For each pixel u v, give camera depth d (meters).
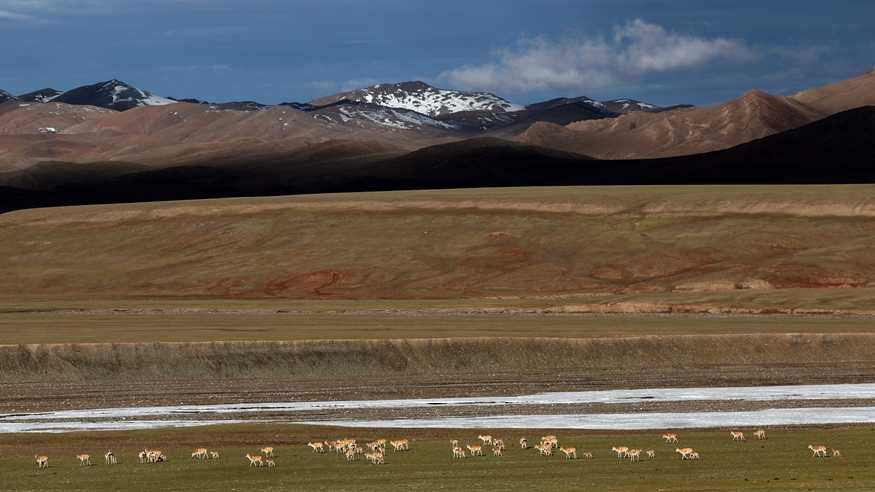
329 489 109.50
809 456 129.00
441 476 116.62
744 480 112.00
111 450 138.12
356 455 131.50
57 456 133.50
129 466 125.75
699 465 122.88
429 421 164.38
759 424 160.00
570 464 124.12
